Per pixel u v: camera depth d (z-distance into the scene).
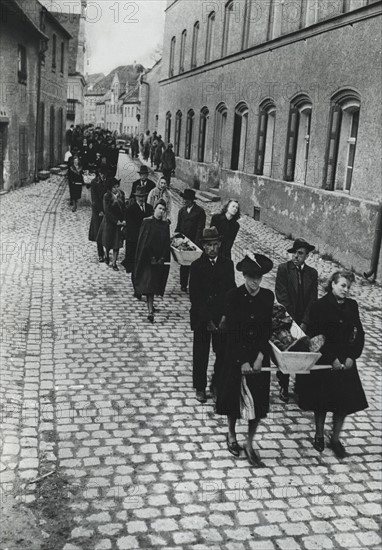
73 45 51.84
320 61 15.91
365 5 13.98
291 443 6.50
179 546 4.84
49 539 4.86
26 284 11.80
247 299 6.01
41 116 30.16
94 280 12.27
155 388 7.58
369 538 5.07
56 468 5.80
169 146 27.41
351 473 6.01
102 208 14.68
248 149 21.20
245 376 5.98
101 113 94.12
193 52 28.94
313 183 16.36
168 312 10.49
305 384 6.34
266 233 18.28
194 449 6.25
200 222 11.66
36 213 19.73
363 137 13.96
